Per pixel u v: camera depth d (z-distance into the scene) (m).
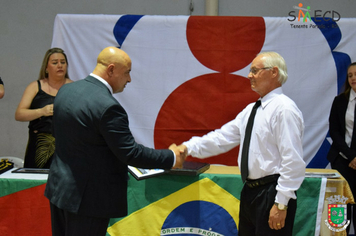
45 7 3.95
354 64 2.80
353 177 2.85
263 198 2.01
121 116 1.80
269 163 1.99
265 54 2.08
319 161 3.15
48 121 2.72
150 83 3.12
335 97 2.96
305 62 3.08
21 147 4.05
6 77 3.99
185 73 3.10
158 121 3.14
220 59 3.08
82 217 1.85
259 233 2.02
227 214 2.47
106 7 3.99
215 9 3.87
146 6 4.00
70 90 1.89
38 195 2.42
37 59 3.98
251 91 3.09
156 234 2.51
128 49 3.10
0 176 2.46
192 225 2.49
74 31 3.11
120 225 2.51
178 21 3.05
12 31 3.96
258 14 3.99
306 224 2.41
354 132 2.81
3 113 4.01
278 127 1.94
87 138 1.80
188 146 2.32
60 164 1.88
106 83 1.91
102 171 1.84
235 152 3.16
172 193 2.48
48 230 2.44
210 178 2.46
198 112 3.12
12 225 2.43
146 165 1.88
